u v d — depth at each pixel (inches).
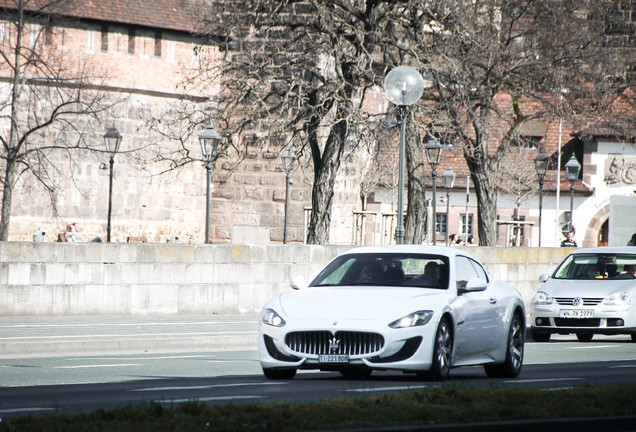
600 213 7642.7
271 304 1389.0
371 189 6978.4
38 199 5457.7
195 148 5944.9
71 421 885.8
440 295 1409.9
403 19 3828.7
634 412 987.9
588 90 4623.5
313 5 3722.9
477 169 4409.5
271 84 4306.1
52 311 2625.5
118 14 5472.4
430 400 1034.7
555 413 967.0
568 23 4520.2
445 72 3678.6
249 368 1636.3
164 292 2758.4
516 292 1631.4
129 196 5718.5
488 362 1515.7
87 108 5064.0
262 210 5221.5
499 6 4409.5
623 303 2322.8
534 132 7706.7
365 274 1476.4
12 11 5187.0
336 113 3678.6
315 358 1325.0
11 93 5142.7
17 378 1451.8
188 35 5743.1
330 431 844.0
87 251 2664.9
